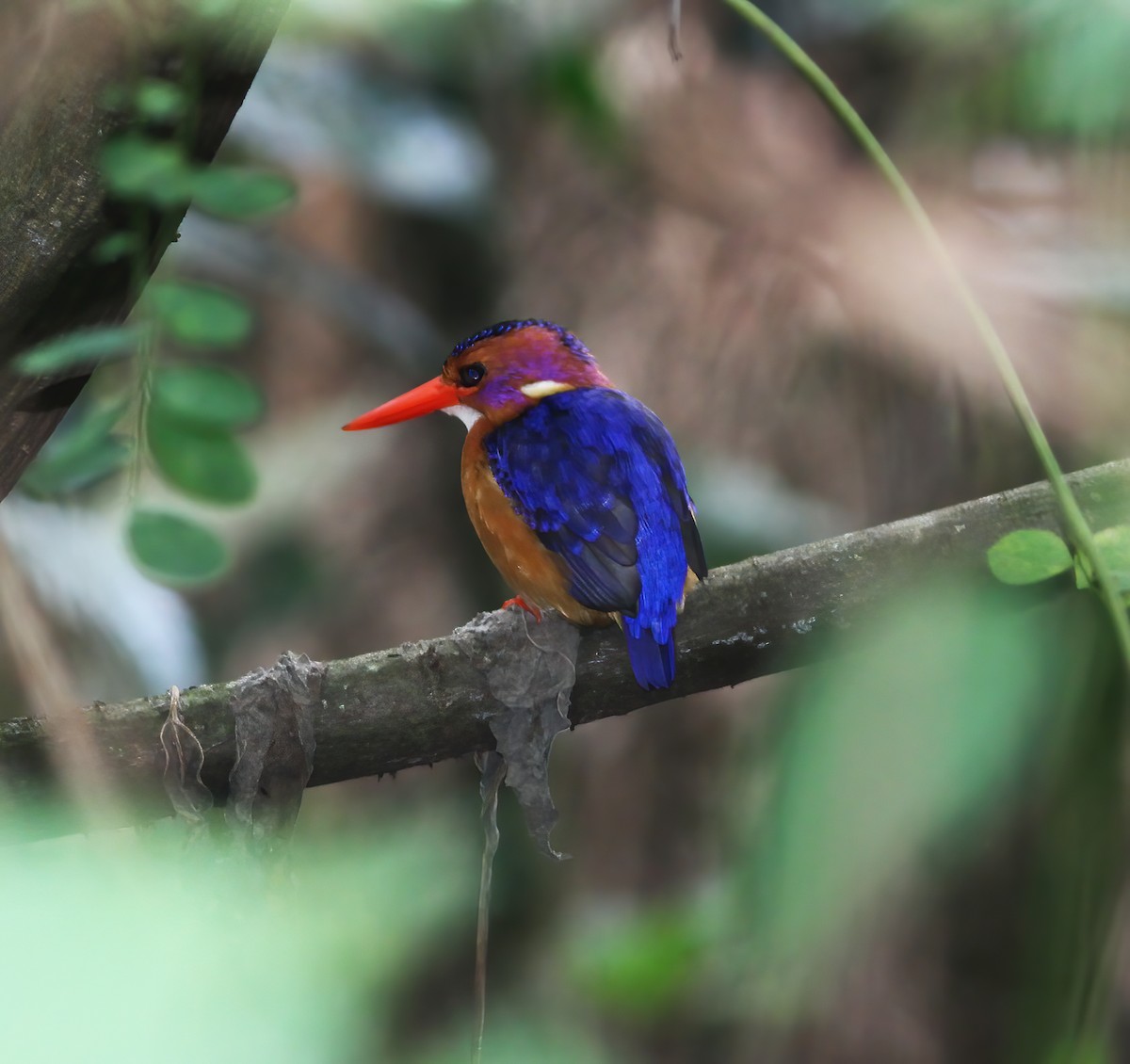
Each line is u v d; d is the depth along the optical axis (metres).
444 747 4.02
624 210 7.66
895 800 2.68
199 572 2.75
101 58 3.01
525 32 7.39
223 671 9.54
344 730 3.87
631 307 7.48
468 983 7.18
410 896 1.40
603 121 7.45
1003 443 5.67
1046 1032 3.00
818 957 2.90
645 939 5.86
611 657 4.23
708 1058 5.71
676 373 7.24
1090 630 3.16
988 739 2.72
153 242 3.21
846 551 4.06
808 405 6.87
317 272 8.26
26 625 2.11
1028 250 5.62
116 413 2.83
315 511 9.98
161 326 2.78
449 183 7.77
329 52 7.65
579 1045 2.03
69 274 3.20
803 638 4.14
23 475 3.47
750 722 7.15
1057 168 5.41
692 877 7.67
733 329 7.16
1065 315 5.51
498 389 6.00
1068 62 2.63
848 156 7.04
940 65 5.12
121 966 0.92
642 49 7.59
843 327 6.72
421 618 9.88
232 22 3.03
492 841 4.15
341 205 9.04
